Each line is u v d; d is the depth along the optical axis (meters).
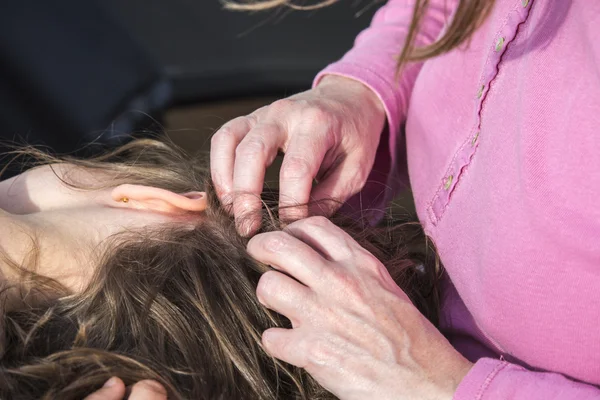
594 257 1.17
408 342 1.25
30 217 1.44
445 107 1.51
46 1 3.11
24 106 2.88
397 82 1.64
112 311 1.33
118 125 2.91
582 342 1.24
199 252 1.41
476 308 1.38
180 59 3.08
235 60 3.10
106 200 1.53
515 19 1.32
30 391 1.21
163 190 1.46
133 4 3.24
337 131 1.47
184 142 2.91
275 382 1.36
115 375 1.24
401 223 1.60
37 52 2.98
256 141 1.37
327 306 1.25
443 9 1.81
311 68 3.12
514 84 1.31
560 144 1.19
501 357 1.36
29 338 1.28
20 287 1.35
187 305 1.35
